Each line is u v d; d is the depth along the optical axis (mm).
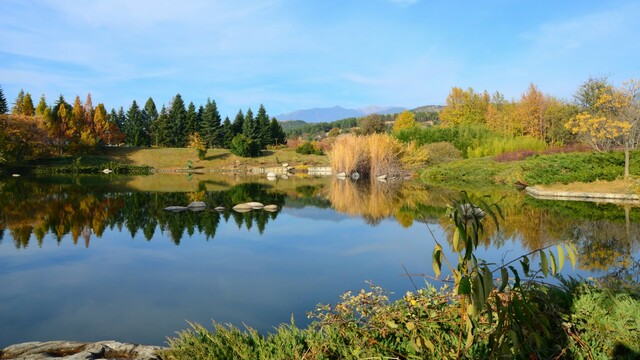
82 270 7230
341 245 9070
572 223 10672
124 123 61812
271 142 58625
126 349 3666
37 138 35844
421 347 2416
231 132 54344
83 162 40031
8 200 16938
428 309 2943
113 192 20812
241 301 5672
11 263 7668
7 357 3541
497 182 26016
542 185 18609
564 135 33750
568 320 2771
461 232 1882
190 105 53469
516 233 9367
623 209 13234
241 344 2881
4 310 5414
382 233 10469
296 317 5086
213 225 11625
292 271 7070
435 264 2023
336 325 2930
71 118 41469
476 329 2607
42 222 11969
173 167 43812
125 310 5395
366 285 6250
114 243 9320
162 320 5074
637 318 2719
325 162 46062
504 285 2049
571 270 6082
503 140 34375
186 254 8328
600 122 18531
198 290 6156
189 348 3033
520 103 39750
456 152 35750
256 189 23188
